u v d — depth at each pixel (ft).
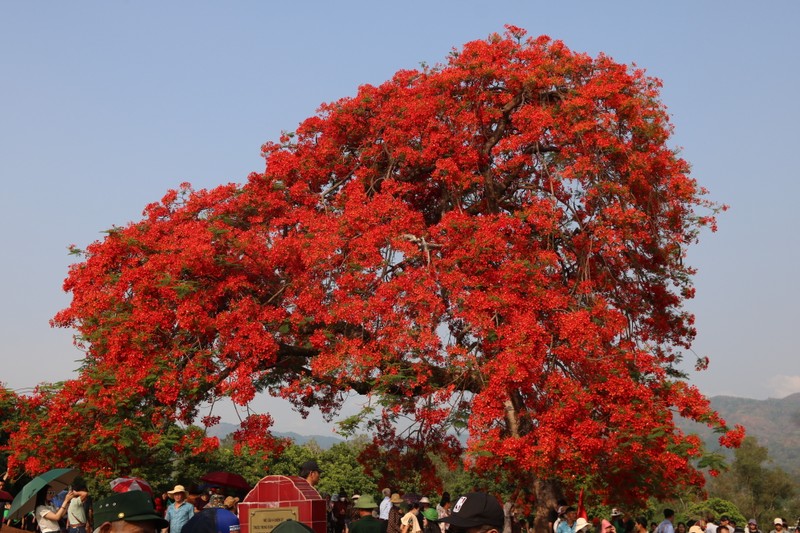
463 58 77.20
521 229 72.08
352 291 71.67
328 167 81.35
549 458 63.67
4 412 73.00
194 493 50.88
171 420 71.05
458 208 75.51
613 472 65.67
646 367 69.72
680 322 81.46
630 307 77.51
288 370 80.23
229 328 70.85
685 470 64.59
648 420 63.62
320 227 74.79
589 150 71.77
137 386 68.49
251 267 74.13
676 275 79.56
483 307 66.80
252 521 39.34
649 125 72.18
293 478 39.96
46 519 49.08
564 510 62.75
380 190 80.38
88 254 77.25
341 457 182.39
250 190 79.92
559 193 73.92
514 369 63.82
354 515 70.44
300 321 71.56
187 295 71.20
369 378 69.62
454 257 68.74
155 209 81.61
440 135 75.20
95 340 70.74
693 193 72.79
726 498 317.01
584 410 64.34
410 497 62.34
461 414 67.97
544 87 75.82
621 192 70.28
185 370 69.41
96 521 18.34
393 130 77.10
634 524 70.90
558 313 68.64
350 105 80.69
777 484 321.73
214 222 76.13
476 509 17.67
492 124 79.30
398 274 73.31
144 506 18.42
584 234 72.95
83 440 69.51
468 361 66.90
